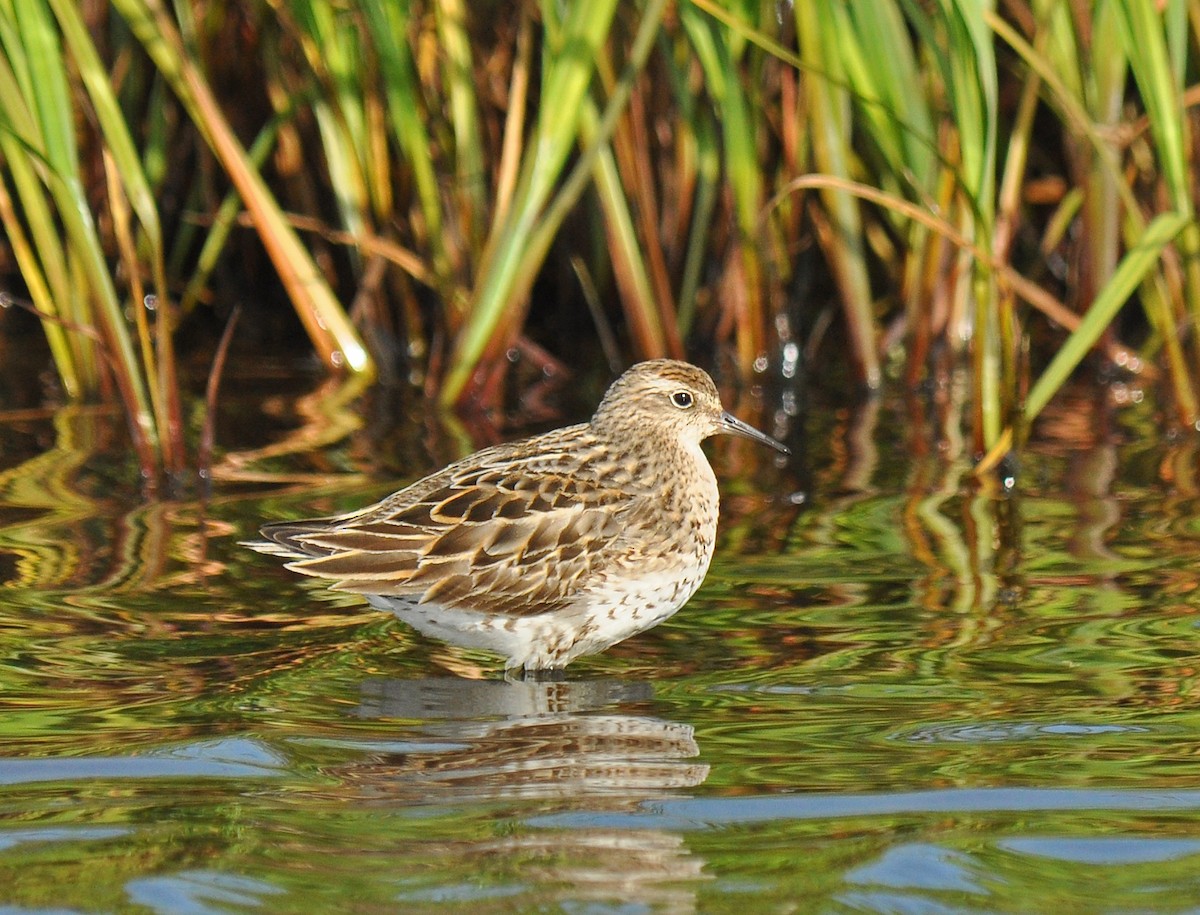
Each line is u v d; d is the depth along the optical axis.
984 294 13.62
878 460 14.20
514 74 15.82
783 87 16.23
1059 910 6.92
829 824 7.71
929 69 15.62
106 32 17.34
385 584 10.05
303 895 7.06
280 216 16.44
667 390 11.12
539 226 15.50
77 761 8.45
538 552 10.23
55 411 15.59
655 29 14.20
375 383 16.83
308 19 15.73
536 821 7.77
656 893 7.00
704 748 8.66
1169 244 15.20
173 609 10.73
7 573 11.31
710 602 11.00
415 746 8.72
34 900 7.02
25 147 12.97
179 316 17.95
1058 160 18.34
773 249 16.72
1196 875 7.18
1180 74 13.39
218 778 8.27
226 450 14.45
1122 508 12.71
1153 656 9.79
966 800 7.94
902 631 10.33
